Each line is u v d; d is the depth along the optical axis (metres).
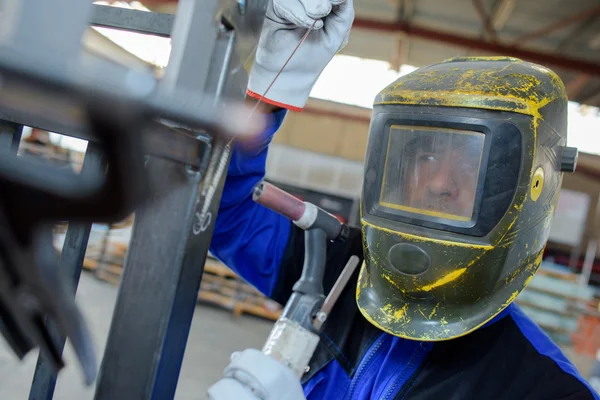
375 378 0.88
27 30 0.25
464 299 0.83
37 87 0.18
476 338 0.85
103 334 3.33
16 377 2.57
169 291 0.46
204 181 0.46
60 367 0.28
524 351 0.81
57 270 0.24
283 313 0.79
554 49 5.99
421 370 0.85
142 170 0.19
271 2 0.74
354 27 6.18
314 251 0.83
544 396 0.76
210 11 0.38
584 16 5.09
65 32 0.26
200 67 0.38
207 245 0.51
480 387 0.80
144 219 0.47
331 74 7.61
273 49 0.76
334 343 0.94
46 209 0.20
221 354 3.73
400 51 6.54
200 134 0.42
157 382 0.47
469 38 5.98
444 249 0.81
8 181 0.20
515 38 5.96
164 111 0.20
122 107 0.17
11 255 0.22
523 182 0.79
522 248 0.83
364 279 0.96
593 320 5.17
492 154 0.79
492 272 0.81
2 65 0.18
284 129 7.94
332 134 7.85
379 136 0.90
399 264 0.84
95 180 0.20
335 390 0.91
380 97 0.92
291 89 0.79
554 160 0.87
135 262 0.47
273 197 0.80
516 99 0.79
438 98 0.83
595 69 5.85
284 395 0.61
